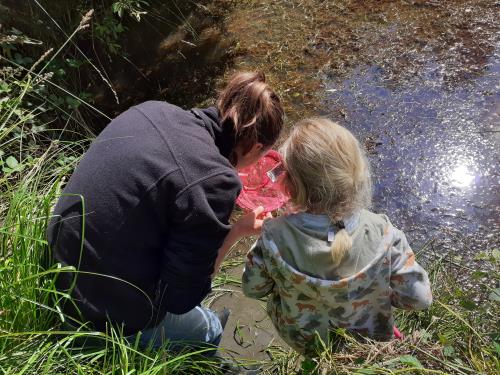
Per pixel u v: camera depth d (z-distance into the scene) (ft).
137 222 6.06
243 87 6.50
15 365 6.21
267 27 15.07
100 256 6.18
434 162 11.28
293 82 13.46
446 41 13.76
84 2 13.15
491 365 6.16
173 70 14.29
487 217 10.29
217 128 6.50
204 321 7.62
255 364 8.45
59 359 6.44
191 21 15.46
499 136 11.53
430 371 5.80
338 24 14.79
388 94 12.78
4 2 11.80
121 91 13.76
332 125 6.28
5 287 6.46
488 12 14.28
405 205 10.69
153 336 7.03
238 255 10.25
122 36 14.65
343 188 6.10
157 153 5.98
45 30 12.22
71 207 6.26
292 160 6.23
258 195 8.38
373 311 6.59
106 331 6.28
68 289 6.36
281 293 6.68
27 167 9.45
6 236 7.00
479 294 8.79
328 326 6.70
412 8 14.82
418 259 9.76
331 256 6.06
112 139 6.23
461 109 12.17
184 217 5.97
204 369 7.13
